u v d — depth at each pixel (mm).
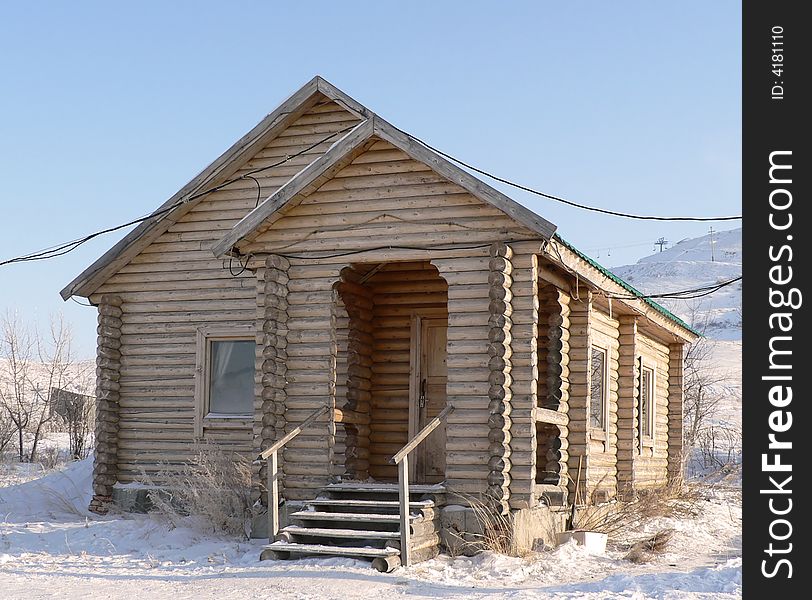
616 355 18875
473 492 12891
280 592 10320
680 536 15906
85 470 19656
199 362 17109
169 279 17453
